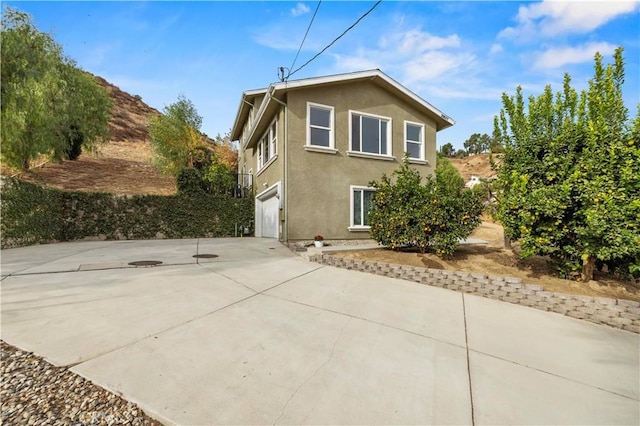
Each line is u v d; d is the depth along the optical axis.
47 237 11.80
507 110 6.48
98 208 13.60
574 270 5.80
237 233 16.00
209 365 2.81
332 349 3.25
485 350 3.43
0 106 13.00
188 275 5.92
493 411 2.38
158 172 25.81
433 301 5.07
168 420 2.11
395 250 8.19
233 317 3.95
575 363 3.24
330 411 2.27
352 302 4.79
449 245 6.96
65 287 4.96
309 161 10.42
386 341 3.52
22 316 3.75
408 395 2.52
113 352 2.96
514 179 5.79
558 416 2.36
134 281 5.40
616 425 2.29
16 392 2.32
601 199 4.79
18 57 14.23
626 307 4.31
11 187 9.73
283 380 2.64
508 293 5.27
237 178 19.55
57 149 18.61
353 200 11.12
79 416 2.10
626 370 3.15
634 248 4.54
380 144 11.77
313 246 9.48
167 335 3.36
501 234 13.60
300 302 4.66
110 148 32.94
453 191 7.38
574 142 5.34
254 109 16.20
